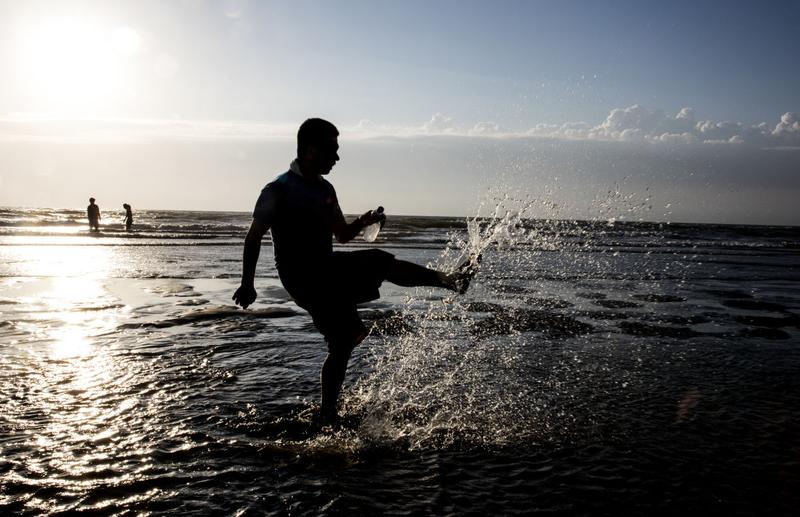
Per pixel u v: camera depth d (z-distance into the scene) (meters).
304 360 4.98
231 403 3.84
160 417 3.55
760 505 2.62
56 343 5.44
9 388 4.03
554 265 15.82
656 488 2.77
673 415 3.77
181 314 7.07
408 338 5.99
